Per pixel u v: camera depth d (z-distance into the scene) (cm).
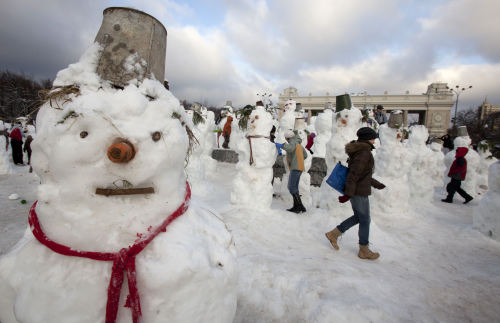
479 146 938
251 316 234
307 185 669
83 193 118
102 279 113
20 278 118
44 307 111
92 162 117
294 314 234
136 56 131
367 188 343
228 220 447
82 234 118
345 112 504
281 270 288
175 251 121
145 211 127
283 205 630
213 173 948
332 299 241
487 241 439
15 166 1055
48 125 119
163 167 127
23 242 133
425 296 272
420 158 712
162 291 115
